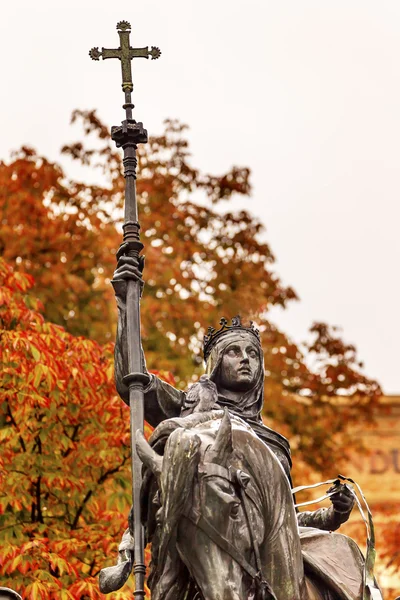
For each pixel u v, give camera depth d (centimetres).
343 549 1045
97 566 1750
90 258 2450
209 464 961
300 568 983
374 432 3177
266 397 2600
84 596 1714
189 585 974
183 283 2506
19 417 1816
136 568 1007
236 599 938
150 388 1099
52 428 1830
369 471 3139
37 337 1839
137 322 1104
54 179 2555
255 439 999
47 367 1812
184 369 2380
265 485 985
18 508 1772
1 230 2433
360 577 1029
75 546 1731
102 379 1845
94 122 2673
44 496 1842
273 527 978
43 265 2422
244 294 2612
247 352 1125
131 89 1179
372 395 2773
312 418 2656
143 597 1001
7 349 1827
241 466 984
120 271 1115
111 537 1764
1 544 1731
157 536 985
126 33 1198
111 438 1833
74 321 2352
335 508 1105
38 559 1709
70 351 1866
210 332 1144
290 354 2684
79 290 2356
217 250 2686
